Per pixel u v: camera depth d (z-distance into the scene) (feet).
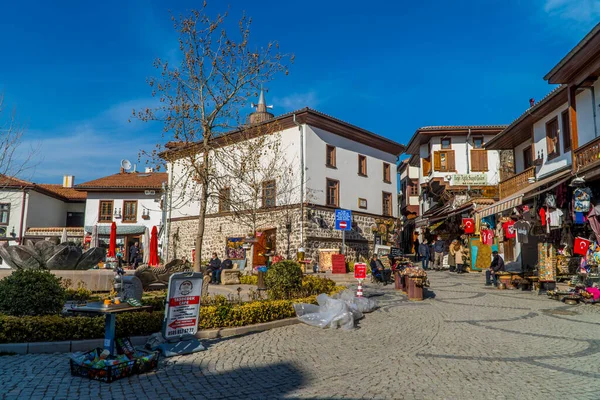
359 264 40.73
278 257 74.49
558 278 54.13
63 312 27.35
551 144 63.46
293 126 82.64
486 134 98.68
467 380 19.12
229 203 54.34
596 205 46.83
